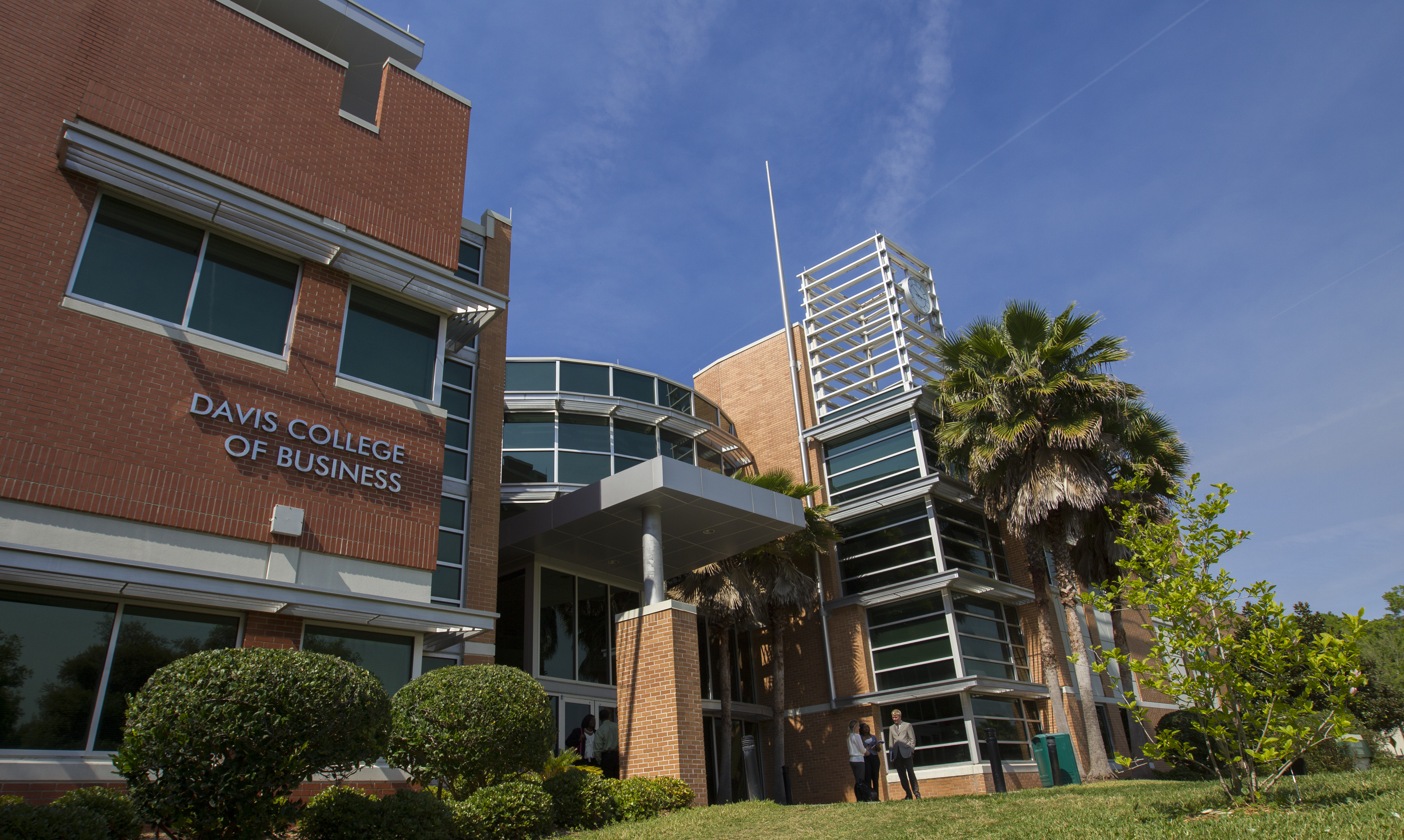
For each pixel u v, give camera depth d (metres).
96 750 9.27
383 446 12.82
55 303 10.21
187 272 11.61
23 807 6.49
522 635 18.52
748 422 29.23
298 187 13.08
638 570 20.38
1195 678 8.41
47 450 9.68
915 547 23.97
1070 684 25.38
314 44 15.95
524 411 21.08
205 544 10.61
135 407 10.50
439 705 10.35
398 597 12.26
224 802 7.19
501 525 18.55
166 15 12.34
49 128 10.77
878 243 28.48
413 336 14.01
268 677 7.56
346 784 10.97
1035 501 20.81
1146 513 9.30
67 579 9.27
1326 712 8.55
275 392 11.87
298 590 10.95
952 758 21.70
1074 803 10.77
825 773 23.48
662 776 13.81
